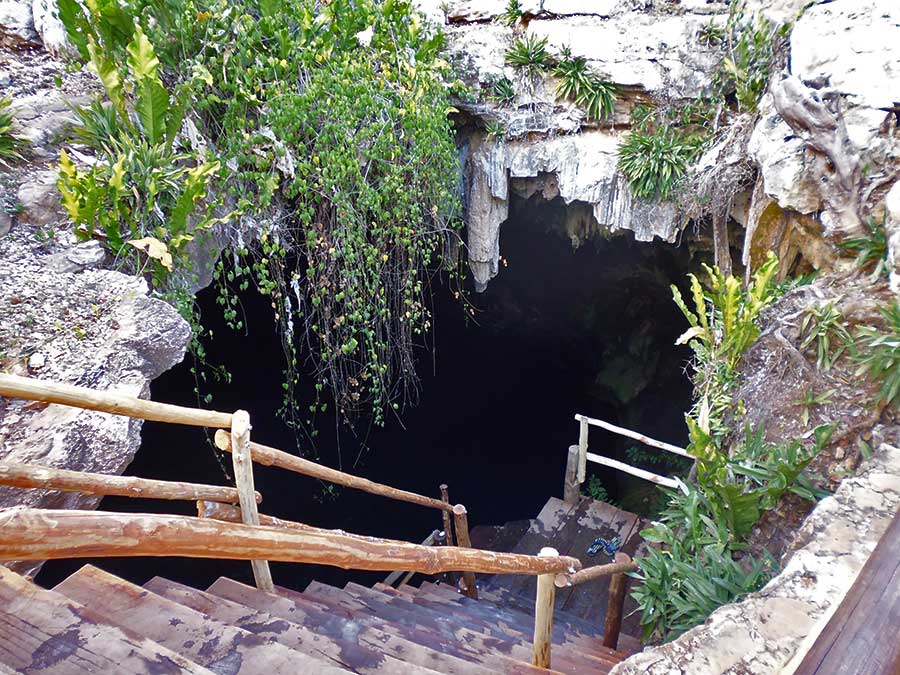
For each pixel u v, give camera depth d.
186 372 8.91
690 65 6.31
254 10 5.17
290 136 4.67
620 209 6.84
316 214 5.21
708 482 3.80
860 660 1.67
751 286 4.72
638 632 4.46
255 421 11.03
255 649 1.74
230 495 2.41
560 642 3.95
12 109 4.32
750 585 3.10
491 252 7.65
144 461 9.34
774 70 5.41
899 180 4.02
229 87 4.53
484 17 7.08
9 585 1.63
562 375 13.84
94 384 2.94
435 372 13.55
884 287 3.87
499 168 7.01
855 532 2.37
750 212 5.59
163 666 1.44
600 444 12.30
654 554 3.65
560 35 6.59
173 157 4.11
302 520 11.12
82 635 1.49
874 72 4.35
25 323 3.16
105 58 3.98
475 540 6.32
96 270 3.67
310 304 6.42
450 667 2.27
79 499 2.57
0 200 3.76
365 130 5.01
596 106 6.46
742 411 4.26
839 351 3.79
